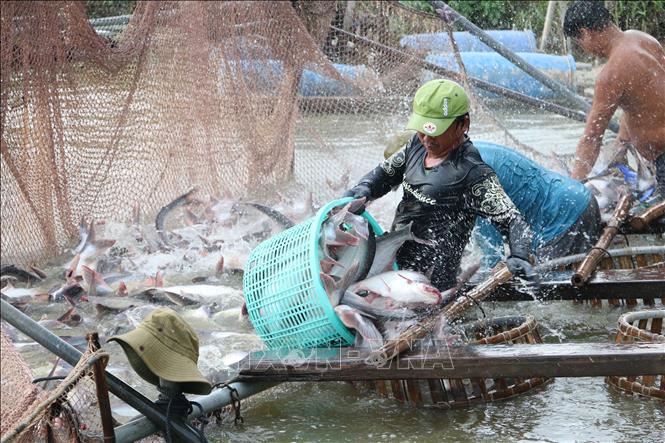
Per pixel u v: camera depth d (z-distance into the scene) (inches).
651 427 150.1
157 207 294.2
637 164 263.6
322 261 161.6
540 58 505.4
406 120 327.6
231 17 301.9
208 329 207.3
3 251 255.0
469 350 149.2
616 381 165.9
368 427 155.7
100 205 277.1
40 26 256.1
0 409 130.0
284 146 315.0
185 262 256.8
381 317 159.3
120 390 135.2
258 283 166.7
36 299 229.0
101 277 231.1
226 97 304.8
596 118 254.1
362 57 326.3
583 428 150.9
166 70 291.9
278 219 264.5
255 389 157.8
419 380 167.0
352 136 327.0
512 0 595.2
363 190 181.6
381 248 167.6
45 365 183.2
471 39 543.8
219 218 274.1
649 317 170.6
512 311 210.7
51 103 262.2
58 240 266.8
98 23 340.5
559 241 216.4
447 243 169.0
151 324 140.0
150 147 292.5
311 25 322.7
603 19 249.1
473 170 163.2
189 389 141.9
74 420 125.3
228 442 151.3
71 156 270.2
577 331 197.8
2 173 254.8
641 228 222.4
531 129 432.5
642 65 245.9
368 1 327.0
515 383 165.9
